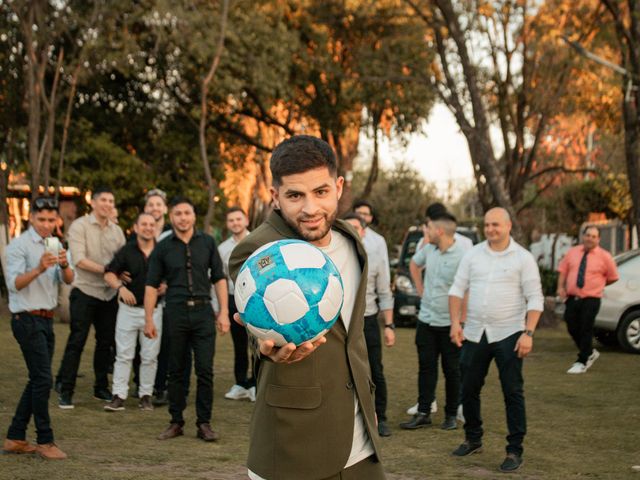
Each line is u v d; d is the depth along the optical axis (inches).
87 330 295.3
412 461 224.7
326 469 97.7
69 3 649.6
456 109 684.7
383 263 263.0
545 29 770.2
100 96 827.4
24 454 219.9
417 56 844.6
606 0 617.6
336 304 95.2
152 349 293.7
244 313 95.3
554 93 805.2
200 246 250.2
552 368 426.9
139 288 290.7
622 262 510.6
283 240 98.0
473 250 233.1
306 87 880.9
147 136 852.6
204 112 719.1
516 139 828.0
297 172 98.4
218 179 912.3
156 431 256.8
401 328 655.8
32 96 629.0
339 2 845.8
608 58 781.9
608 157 974.4
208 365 245.9
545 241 1364.4
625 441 249.6
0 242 673.6
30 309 213.6
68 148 768.9
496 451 237.0
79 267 293.6
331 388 99.0
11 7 613.0
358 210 299.7
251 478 100.2
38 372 215.3
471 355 229.0
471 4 702.5
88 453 223.6
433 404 292.0
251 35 766.5
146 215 293.6
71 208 858.1
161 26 700.7
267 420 98.6
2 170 689.6
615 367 429.4
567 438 254.1
